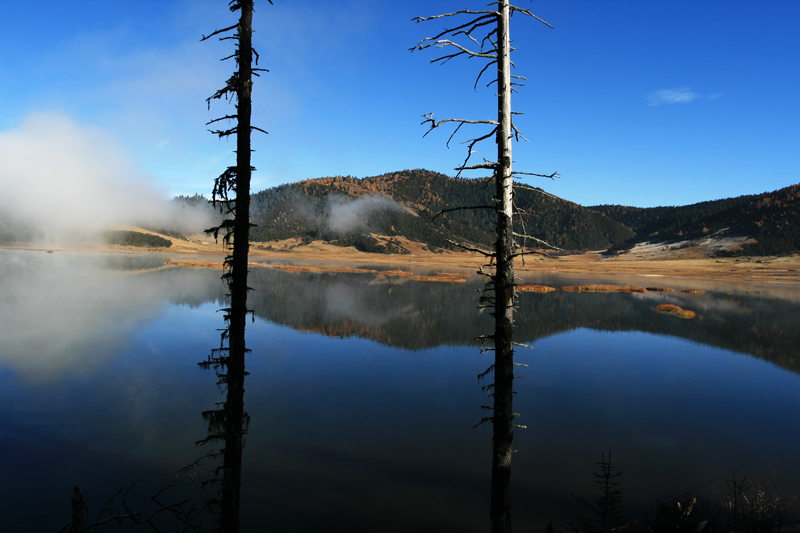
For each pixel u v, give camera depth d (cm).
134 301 4341
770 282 8981
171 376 2177
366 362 2584
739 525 963
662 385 2288
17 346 2588
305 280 7500
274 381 2189
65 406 1781
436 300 5412
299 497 1196
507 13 750
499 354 804
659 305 5269
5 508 1120
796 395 2169
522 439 1611
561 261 18150
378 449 1505
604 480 1316
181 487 1233
